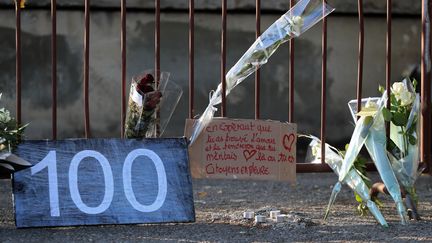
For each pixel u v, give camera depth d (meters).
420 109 9.02
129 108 8.37
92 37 13.86
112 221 7.89
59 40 13.80
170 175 8.18
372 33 14.46
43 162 7.98
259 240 7.73
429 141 9.25
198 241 7.62
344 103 14.47
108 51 13.90
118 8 13.86
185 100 14.08
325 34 8.99
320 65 14.37
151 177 8.14
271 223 8.45
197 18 14.02
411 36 14.56
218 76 14.09
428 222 8.65
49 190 7.89
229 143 8.56
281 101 14.31
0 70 13.61
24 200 7.82
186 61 14.05
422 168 9.07
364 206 8.88
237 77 8.74
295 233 8.05
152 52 13.97
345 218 8.91
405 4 14.48
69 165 8.03
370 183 8.72
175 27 14.01
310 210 9.50
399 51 14.56
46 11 13.76
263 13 14.09
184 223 8.38
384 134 8.55
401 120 8.60
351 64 14.42
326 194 11.08
